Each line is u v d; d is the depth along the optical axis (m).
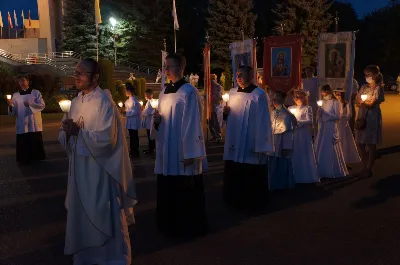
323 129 7.90
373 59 56.62
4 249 4.90
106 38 45.72
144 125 10.66
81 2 45.94
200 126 4.82
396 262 4.41
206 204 6.46
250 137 5.92
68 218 4.04
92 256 4.14
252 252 4.71
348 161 8.70
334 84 8.83
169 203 5.14
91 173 3.94
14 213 6.18
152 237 5.18
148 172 8.75
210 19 43.31
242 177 6.06
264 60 9.27
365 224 5.50
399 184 7.35
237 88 6.08
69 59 42.03
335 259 4.50
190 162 4.82
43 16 47.94
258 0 53.78
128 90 10.46
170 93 4.88
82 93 4.06
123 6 46.44
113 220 4.09
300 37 8.69
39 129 9.98
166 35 48.56
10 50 46.09
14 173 8.78
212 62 43.34
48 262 4.56
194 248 4.83
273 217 5.83
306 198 6.70
